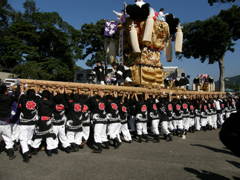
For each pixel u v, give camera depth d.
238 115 4.27
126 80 14.12
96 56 38.22
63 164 6.37
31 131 6.70
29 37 39.72
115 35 16.25
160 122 11.05
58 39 40.69
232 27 31.97
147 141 10.02
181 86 19.19
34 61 36.50
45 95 7.23
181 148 8.96
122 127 9.60
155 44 15.41
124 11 14.91
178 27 16.09
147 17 13.97
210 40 30.84
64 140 7.69
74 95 8.04
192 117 12.82
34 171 5.73
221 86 32.78
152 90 12.43
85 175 5.55
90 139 9.93
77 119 7.77
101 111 8.06
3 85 6.94
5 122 6.60
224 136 4.25
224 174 5.97
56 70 37.50
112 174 5.68
